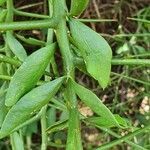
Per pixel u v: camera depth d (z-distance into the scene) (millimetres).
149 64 205
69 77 190
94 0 495
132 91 522
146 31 490
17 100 186
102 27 516
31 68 188
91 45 187
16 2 497
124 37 487
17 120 181
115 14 507
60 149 548
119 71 510
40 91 185
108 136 509
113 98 521
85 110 501
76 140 182
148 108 523
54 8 197
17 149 284
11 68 300
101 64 185
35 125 467
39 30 490
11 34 289
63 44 196
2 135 179
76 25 193
